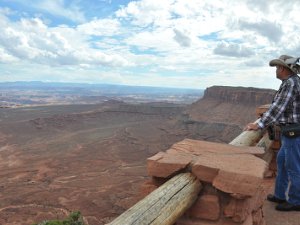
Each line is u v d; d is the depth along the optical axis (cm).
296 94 440
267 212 501
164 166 325
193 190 308
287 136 459
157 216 265
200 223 314
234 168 309
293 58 444
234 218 307
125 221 247
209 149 375
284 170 506
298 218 479
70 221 1367
